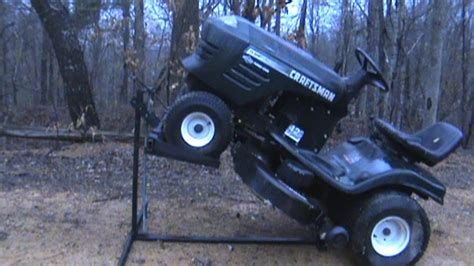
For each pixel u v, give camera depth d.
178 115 3.64
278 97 3.83
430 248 4.54
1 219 4.49
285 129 3.86
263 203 5.36
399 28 11.44
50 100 17.41
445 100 15.86
